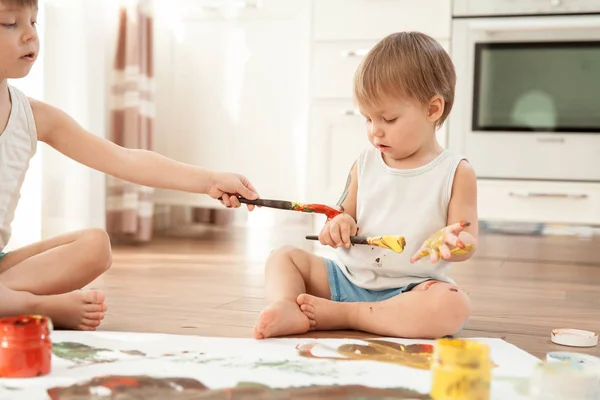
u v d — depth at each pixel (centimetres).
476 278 205
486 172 279
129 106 276
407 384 90
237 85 317
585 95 267
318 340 115
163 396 84
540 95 272
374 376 94
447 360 82
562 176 272
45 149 257
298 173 314
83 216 262
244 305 152
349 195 143
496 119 277
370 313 125
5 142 125
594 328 139
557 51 268
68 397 83
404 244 120
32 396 83
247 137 318
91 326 121
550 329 137
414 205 133
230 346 109
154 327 128
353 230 133
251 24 313
